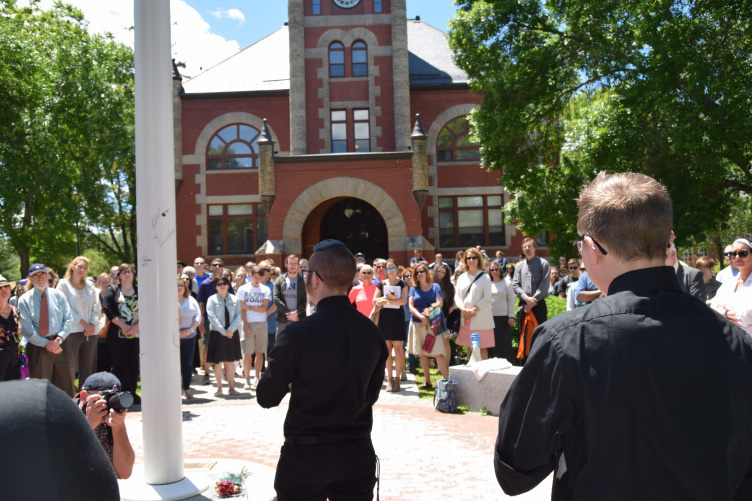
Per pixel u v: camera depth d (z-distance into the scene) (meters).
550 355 1.63
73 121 24.62
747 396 1.54
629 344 1.55
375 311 9.27
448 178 25.95
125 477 3.21
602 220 1.72
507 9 16.58
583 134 16.44
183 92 26.30
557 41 17.14
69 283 8.41
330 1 25.36
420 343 9.72
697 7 14.20
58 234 25.94
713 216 19.00
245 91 26.11
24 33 24.12
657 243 1.70
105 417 3.05
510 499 4.68
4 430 1.03
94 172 26.19
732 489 1.50
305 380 2.89
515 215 18.69
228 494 4.13
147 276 4.16
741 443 1.51
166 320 4.18
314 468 2.82
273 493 4.20
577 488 1.56
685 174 15.33
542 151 18.53
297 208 22.09
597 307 1.65
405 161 22.16
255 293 10.36
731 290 6.56
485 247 25.91
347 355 2.94
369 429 3.05
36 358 8.01
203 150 26.27
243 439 6.69
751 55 14.55
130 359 8.81
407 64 24.97
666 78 14.28
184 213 26.17
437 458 5.81
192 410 8.40
